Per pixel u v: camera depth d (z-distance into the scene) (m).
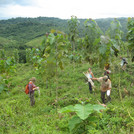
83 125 4.41
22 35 151.12
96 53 5.65
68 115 5.46
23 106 6.79
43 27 165.38
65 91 8.89
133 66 10.42
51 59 5.91
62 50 5.91
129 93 7.12
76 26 13.55
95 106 4.52
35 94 8.56
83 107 4.36
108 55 5.14
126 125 4.28
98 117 4.77
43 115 5.87
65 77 11.48
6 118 5.30
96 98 7.13
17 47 87.00
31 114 5.89
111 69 10.03
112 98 6.97
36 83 10.80
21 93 9.28
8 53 61.03
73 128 4.30
